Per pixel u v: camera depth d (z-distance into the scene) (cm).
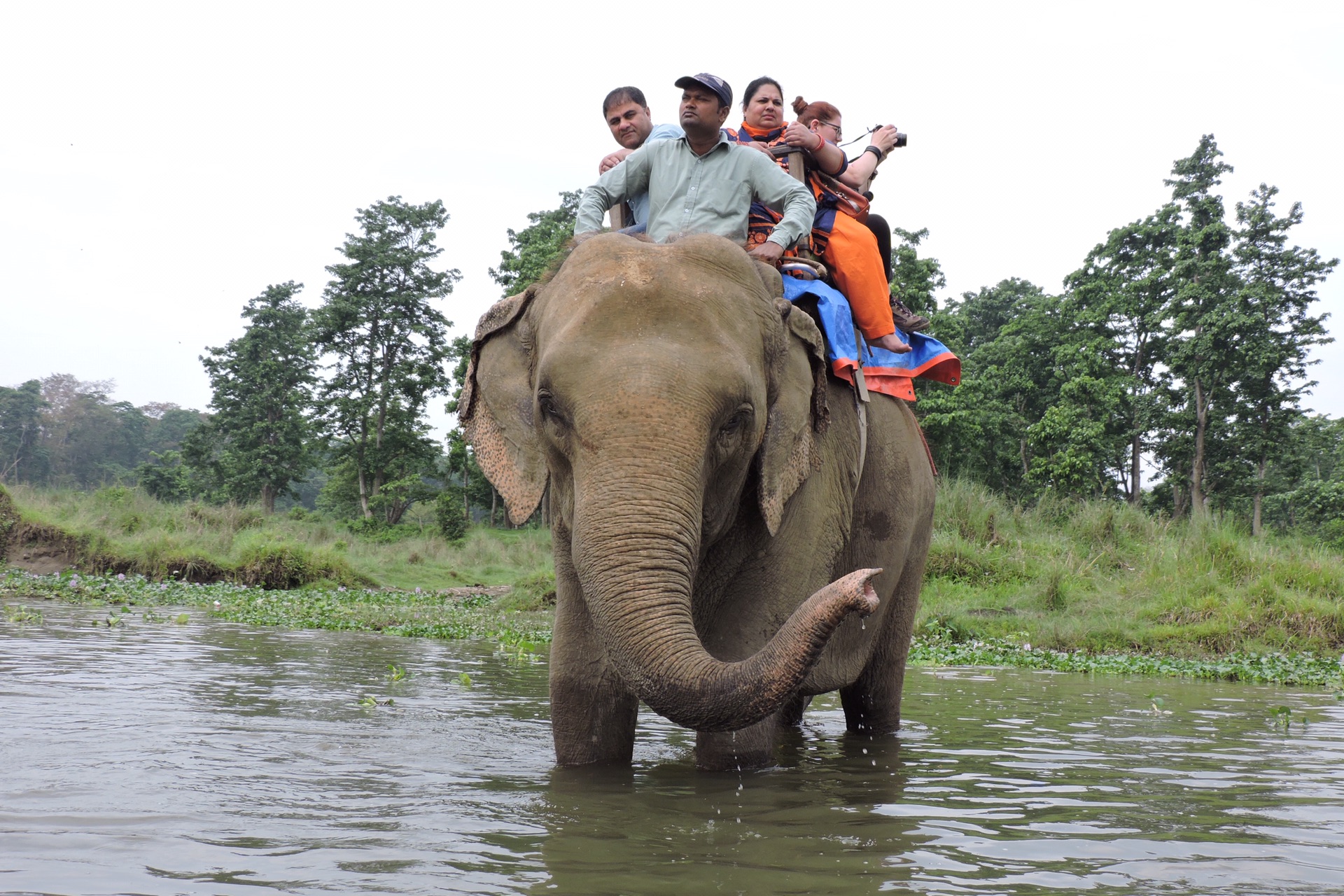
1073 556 1741
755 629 396
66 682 626
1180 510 4716
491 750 454
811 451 396
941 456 4434
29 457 11831
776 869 278
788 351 391
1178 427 4647
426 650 967
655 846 300
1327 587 1400
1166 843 322
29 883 249
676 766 427
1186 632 1291
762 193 456
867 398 488
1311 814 372
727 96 453
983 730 588
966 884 271
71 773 373
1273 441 4575
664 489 322
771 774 420
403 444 5522
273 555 2189
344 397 5450
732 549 394
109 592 1630
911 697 757
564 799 358
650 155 470
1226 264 4531
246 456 6144
